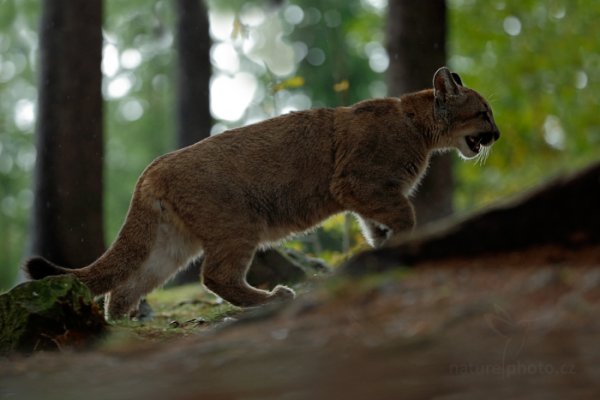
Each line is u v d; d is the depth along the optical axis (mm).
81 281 9578
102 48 17016
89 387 6328
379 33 28609
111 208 40719
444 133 11305
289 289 10297
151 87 38219
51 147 16516
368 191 10711
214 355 6641
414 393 5039
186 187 10156
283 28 38438
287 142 10609
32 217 16688
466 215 7727
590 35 28297
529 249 7414
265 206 10461
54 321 8328
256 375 5879
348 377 5527
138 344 7988
